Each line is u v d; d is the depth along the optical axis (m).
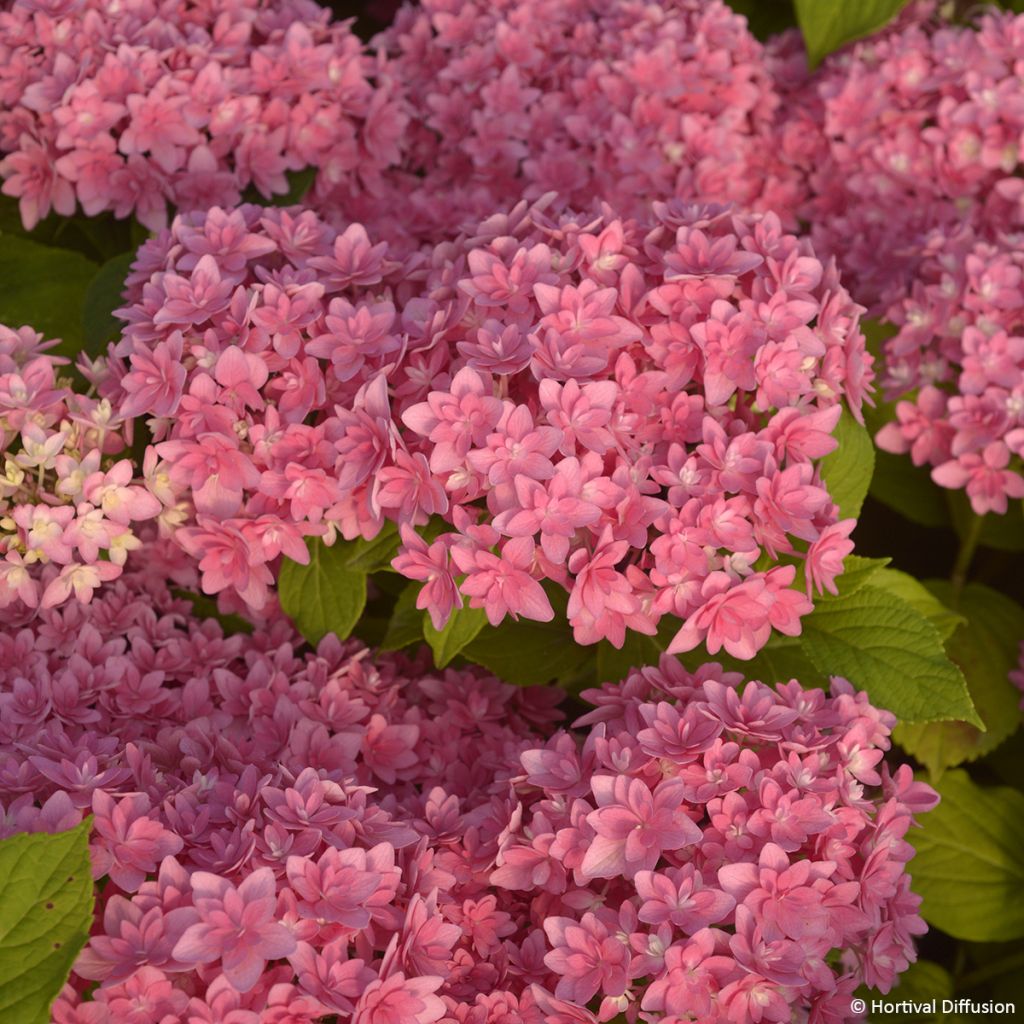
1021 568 1.71
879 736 1.41
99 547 1.43
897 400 1.64
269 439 1.42
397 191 1.68
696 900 1.34
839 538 1.42
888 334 1.65
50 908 1.30
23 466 1.43
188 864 1.35
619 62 1.66
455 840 1.41
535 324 1.43
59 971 1.29
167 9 1.59
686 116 1.66
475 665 1.55
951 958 1.63
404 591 1.50
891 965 1.39
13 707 1.42
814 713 1.41
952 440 1.59
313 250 1.47
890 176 1.70
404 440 1.42
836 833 1.37
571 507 1.38
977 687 1.61
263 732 1.44
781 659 1.49
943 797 1.59
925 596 1.59
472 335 1.43
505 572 1.38
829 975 1.36
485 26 1.69
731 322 1.42
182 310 1.42
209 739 1.43
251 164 1.60
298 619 1.48
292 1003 1.31
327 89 1.61
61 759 1.38
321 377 1.43
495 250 1.45
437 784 1.48
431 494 1.39
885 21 1.71
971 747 1.59
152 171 1.57
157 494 1.44
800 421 1.42
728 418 1.44
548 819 1.39
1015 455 1.60
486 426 1.39
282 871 1.33
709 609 1.40
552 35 1.69
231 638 1.50
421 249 1.65
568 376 1.40
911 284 1.64
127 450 1.48
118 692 1.45
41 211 1.58
